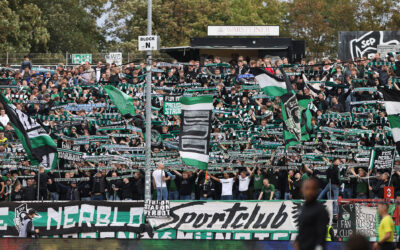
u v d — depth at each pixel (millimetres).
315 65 38750
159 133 36812
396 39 48438
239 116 38000
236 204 31734
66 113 39594
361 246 11812
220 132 37406
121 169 36031
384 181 32500
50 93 43438
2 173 37219
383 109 37312
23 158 37375
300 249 15258
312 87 40406
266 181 34438
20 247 29391
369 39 48812
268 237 31234
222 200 31906
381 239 20844
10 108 34375
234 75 42250
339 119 36719
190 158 32906
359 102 37688
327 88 40250
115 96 36812
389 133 35031
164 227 32062
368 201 31172
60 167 37219
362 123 36469
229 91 40844
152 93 41281
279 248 28328
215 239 31625
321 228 15070
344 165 33969
